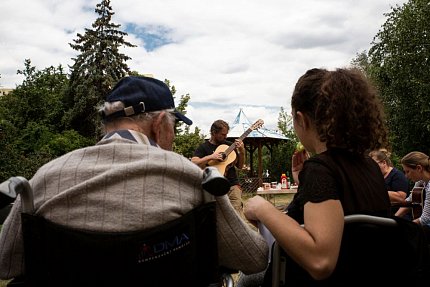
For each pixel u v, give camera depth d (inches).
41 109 1119.6
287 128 1002.7
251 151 902.4
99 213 47.1
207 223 49.9
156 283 46.4
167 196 49.0
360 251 55.4
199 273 50.1
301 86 61.3
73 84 1218.0
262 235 63.8
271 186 490.0
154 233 46.3
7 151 603.8
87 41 1255.5
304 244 51.4
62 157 51.9
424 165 156.7
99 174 48.6
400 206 159.3
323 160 56.2
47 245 46.8
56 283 46.6
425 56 883.4
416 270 56.3
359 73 59.8
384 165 178.7
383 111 59.9
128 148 50.6
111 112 56.3
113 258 45.3
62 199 47.4
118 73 1284.4
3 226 50.9
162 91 58.4
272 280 57.6
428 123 855.7
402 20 915.4
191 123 61.5
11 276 51.4
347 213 54.8
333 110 56.8
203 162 249.4
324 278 51.6
